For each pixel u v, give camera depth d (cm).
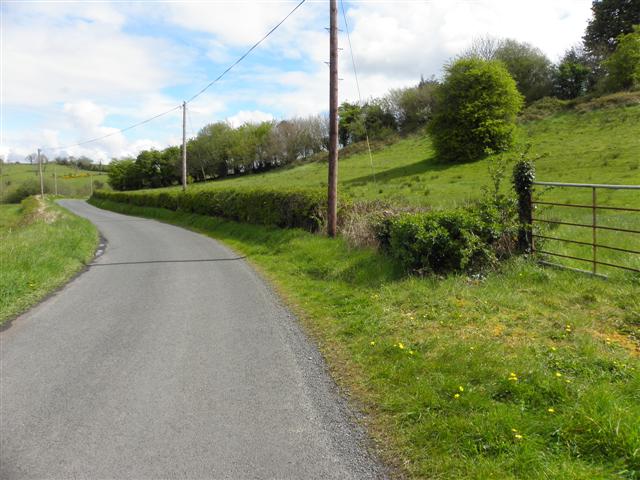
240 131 7412
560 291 634
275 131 6781
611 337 482
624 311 542
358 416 390
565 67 4591
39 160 7512
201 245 1645
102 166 13050
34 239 1435
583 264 747
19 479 320
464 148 3256
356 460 328
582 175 2041
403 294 695
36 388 472
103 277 1087
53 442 366
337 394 434
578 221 1075
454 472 301
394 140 5097
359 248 1017
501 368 419
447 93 3375
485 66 3297
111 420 400
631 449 289
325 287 841
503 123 3247
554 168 2283
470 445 322
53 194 8831
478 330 531
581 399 352
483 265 768
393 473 311
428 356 476
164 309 772
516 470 293
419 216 798
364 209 1220
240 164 7056
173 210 3192
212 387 460
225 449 348
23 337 646
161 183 8500
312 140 6706
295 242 1262
